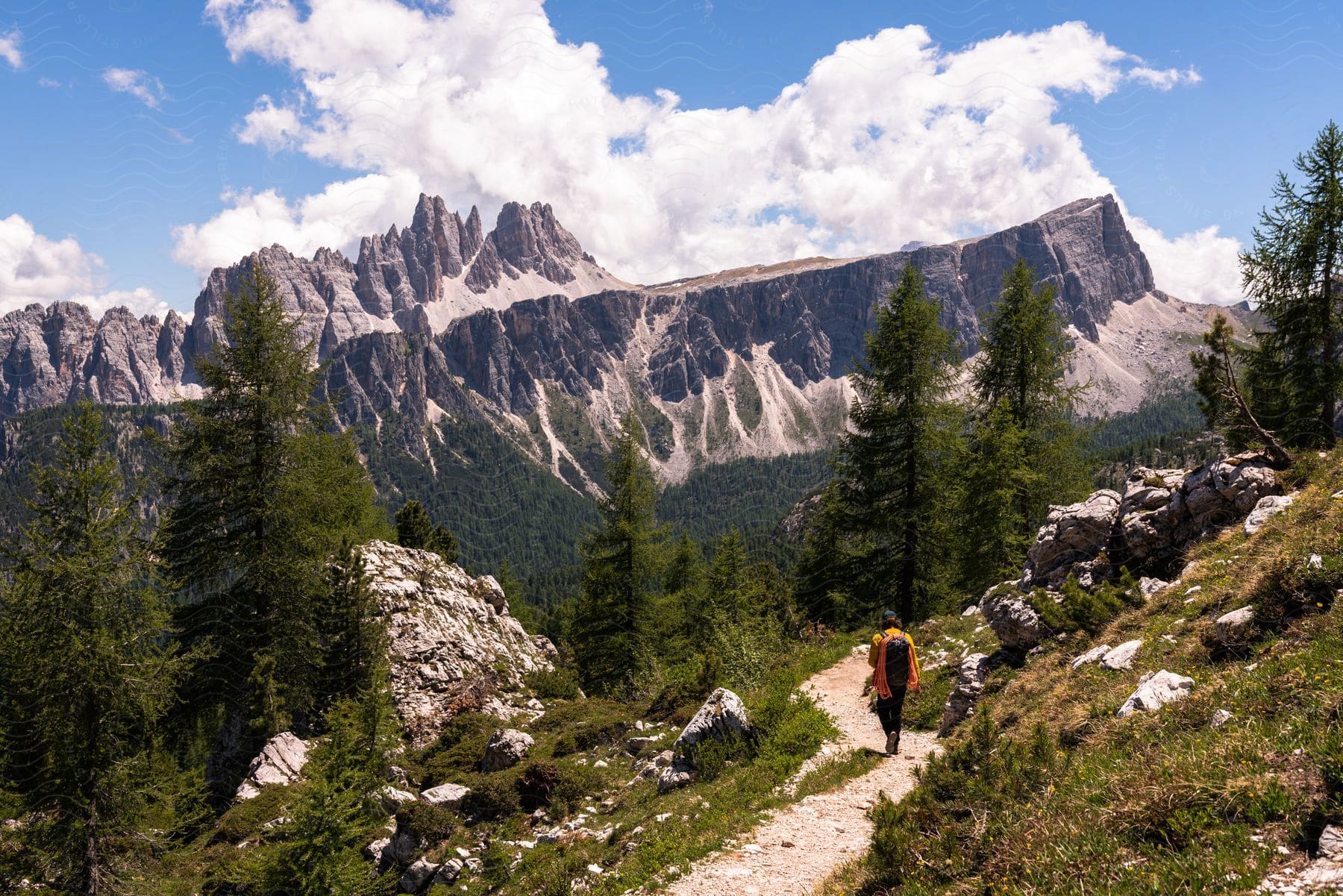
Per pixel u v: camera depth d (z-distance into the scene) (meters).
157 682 22.72
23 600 20.48
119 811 21.25
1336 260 24.97
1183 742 6.52
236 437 30.53
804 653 25.36
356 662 29.28
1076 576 17.11
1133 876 5.04
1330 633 7.25
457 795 20.48
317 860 15.93
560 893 11.44
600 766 20.73
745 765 14.04
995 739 9.14
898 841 7.02
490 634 36.81
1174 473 17.78
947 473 30.17
